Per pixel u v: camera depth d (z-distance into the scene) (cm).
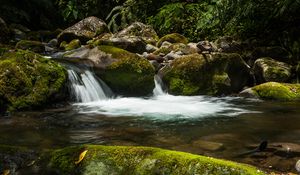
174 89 724
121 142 390
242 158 340
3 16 1453
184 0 1166
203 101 663
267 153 351
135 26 1075
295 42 854
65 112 545
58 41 1083
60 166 239
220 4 883
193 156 219
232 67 751
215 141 395
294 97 660
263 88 688
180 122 490
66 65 683
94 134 421
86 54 744
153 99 680
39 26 1578
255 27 911
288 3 788
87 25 1100
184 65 732
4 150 279
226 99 686
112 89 698
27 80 561
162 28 1145
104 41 875
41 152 271
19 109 536
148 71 701
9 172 262
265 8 869
